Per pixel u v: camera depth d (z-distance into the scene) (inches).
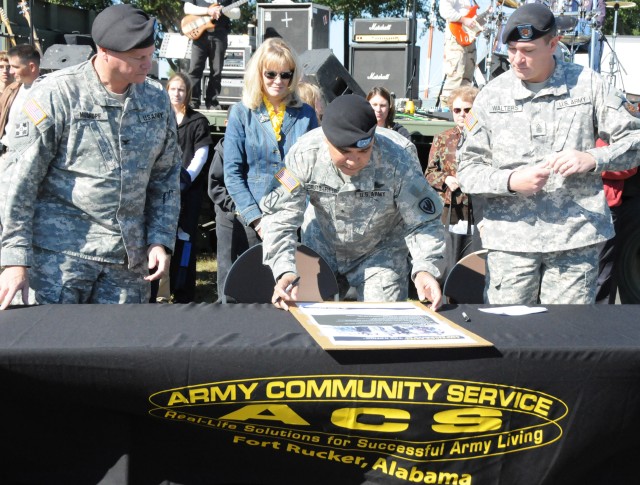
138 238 118.6
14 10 388.8
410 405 90.7
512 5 326.0
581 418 93.4
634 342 93.7
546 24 118.8
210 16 306.8
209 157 222.8
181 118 213.8
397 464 93.2
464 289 135.4
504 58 309.4
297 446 92.3
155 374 87.5
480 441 93.0
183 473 92.3
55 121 109.9
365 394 89.9
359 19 372.5
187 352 87.4
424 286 110.4
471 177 127.2
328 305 108.0
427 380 90.4
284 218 114.7
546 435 93.7
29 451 90.6
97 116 112.1
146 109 116.3
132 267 118.5
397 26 366.9
